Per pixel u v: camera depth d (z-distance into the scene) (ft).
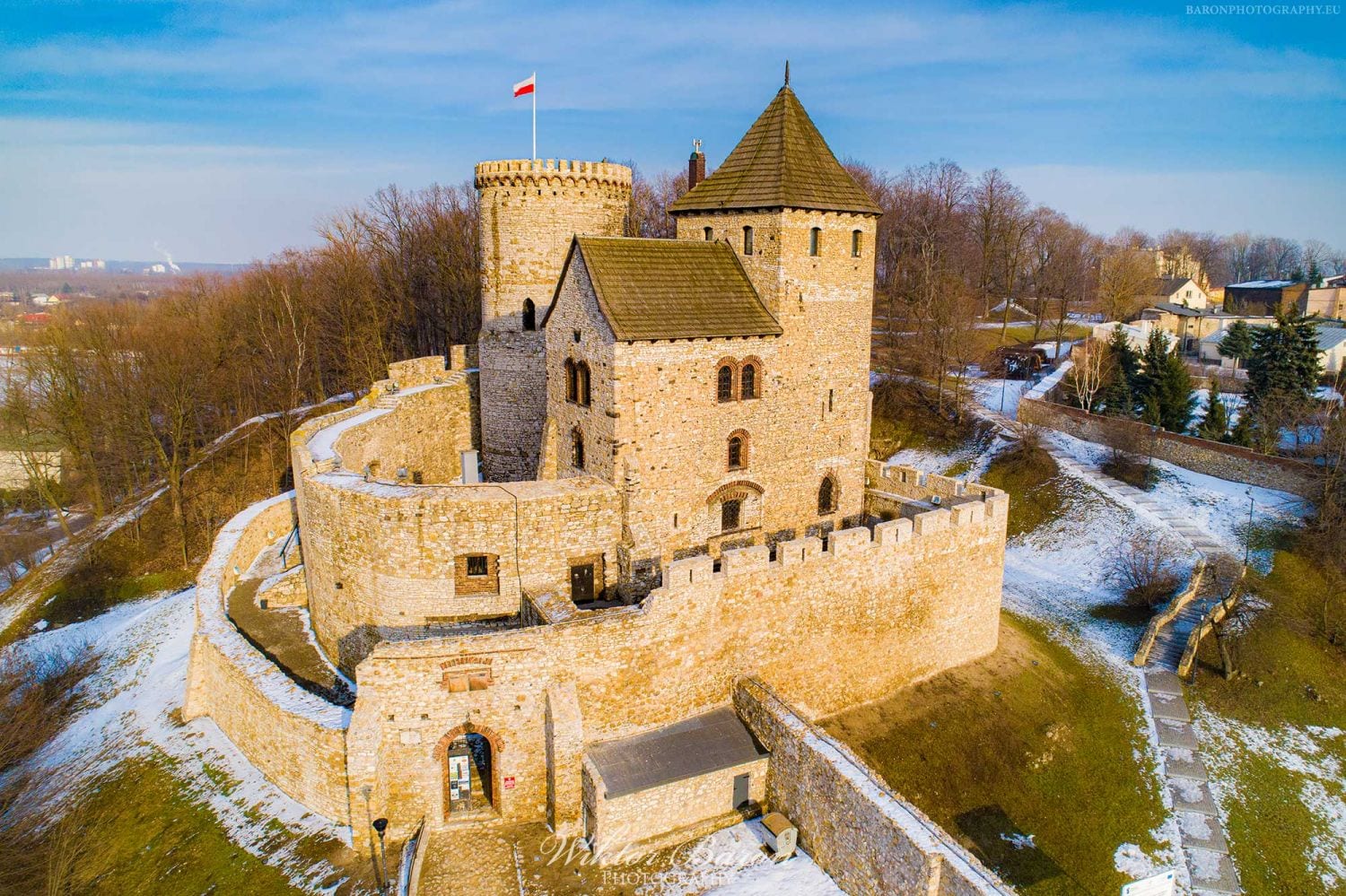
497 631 96.99
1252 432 208.74
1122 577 156.97
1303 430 214.90
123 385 234.17
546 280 157.28
